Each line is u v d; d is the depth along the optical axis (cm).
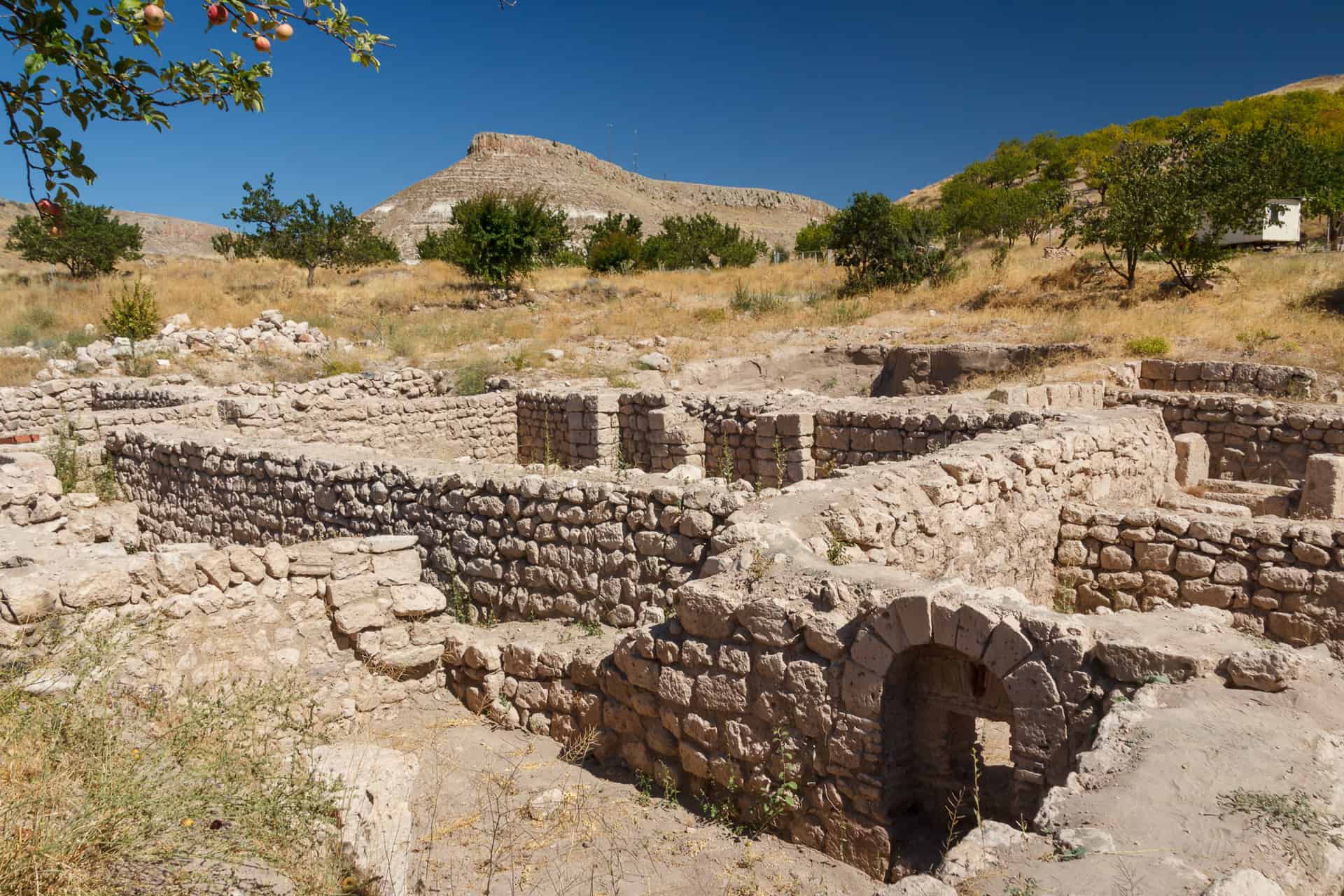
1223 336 1838
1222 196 2164
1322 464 948
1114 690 419
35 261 3838
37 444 1441
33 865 307
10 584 546
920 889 292
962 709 483
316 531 1016
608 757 595
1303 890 281
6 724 397
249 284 3500
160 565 607
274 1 486
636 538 710
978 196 5419
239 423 1517
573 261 5091
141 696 521
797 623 495
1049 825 335
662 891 444
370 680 663
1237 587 787
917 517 730
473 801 540
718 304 3009
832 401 1377
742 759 517
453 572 862
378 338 2748
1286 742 359
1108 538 873
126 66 510
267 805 390
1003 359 1920
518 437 1841
